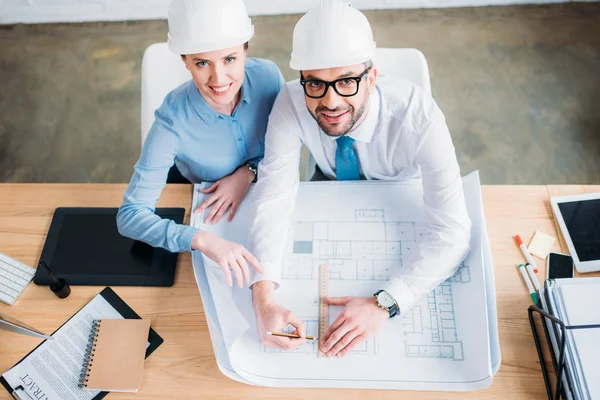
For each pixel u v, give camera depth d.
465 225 1.20
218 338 1.15
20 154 2.53
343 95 1.09
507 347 1.12
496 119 2.46
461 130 2.44
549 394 1.06
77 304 1.22
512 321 1.15
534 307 1.11
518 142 2.38
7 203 1.38
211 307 1.19
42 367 1.14
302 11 2.84
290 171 1.32
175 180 1.68
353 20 1.03
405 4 2.82
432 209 1.22
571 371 1.02
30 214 1.36
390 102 1.22
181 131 1.31
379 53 1.41
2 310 1.22
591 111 2.45
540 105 2.48
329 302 1.17
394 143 1.27
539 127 2.42
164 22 2.91
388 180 1.33
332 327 1.14
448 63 2.64
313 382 1.09
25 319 1.21
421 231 1.24
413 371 1.09
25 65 2.81
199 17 1.07
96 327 1.18
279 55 2.71
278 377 1.10
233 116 1.35
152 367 1.14
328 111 1.13
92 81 2.73
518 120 2.45
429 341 1.12
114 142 2.53
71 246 1.30
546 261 1.21
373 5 2.83
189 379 1.12
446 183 1.21
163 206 1.37
